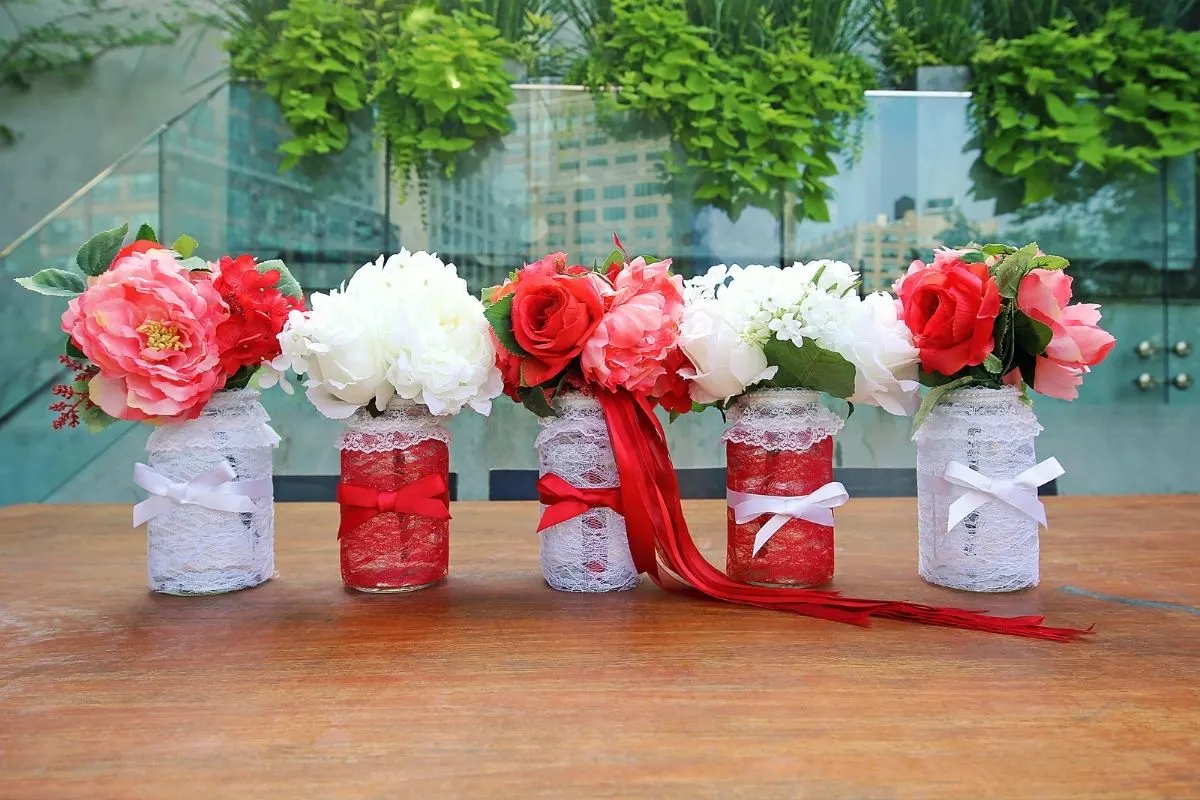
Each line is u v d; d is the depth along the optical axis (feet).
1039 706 1.64
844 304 2.56
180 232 8.00
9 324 7.68
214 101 8.10
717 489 5.90
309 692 1.73
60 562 3.18
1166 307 8.70
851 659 1.95
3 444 7.80
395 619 2.33
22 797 1.27
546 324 2.40
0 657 2.00
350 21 8.01
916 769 1.35
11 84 9.54
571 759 1.38
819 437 2.68
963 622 2.23
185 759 1.40
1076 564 3.03
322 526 3.99
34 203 9.73
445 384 2.35
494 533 3.75
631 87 8.21
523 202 8.39
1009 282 2.53
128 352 2.33
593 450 2.63
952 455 2.65
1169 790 1.28
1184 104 8.38
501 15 8.29
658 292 2.54
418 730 1.52
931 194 8.62
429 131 8.21
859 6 8.53
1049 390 2.66
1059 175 8.61
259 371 2.69
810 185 8.40
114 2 9.36
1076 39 8.20
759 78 8.22
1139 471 8.61
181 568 2.59
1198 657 1.98
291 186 8.29
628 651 2.02
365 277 2.52
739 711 1.61
